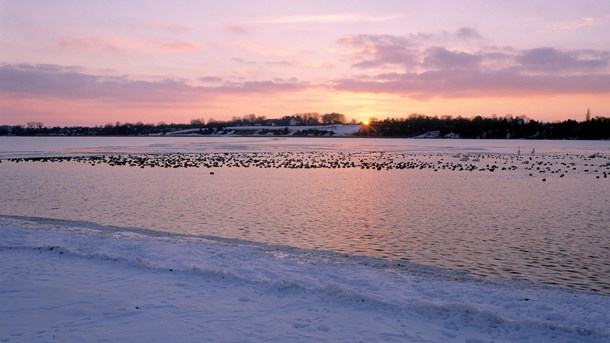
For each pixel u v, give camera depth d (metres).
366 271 15.74
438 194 37.78
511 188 41.75
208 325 11.05
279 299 12.76
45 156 80.25
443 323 11.38
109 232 21.50
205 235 22.45
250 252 17.89
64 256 16.48
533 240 22.09
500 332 10.93
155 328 10.83
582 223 26.20
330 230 24.08
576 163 72.00
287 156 86.50
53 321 11.14
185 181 45.78
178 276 14.49
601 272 17.34
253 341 10.29
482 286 14.69
